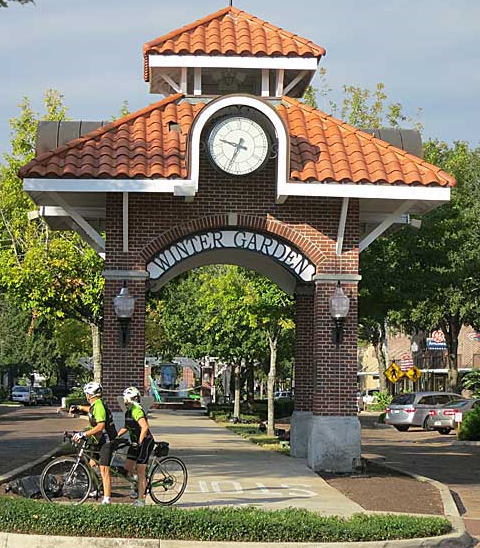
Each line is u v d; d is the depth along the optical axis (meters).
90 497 13.98
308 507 15.09
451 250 32.28
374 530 11.91
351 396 20.83
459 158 44.19
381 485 18.47
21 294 36.88
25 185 19.77
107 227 20.77
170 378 78.75
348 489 17.75
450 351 53.22
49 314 38.69
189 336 58.75
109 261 20.70
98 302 36.66
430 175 20.67
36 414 54.91
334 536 11.69
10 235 36.94
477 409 35.91
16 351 78.31
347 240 21.16
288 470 20.75
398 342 90.62
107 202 20.78
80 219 20.97
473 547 12.71
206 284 51.03
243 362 59.88
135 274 20.59
